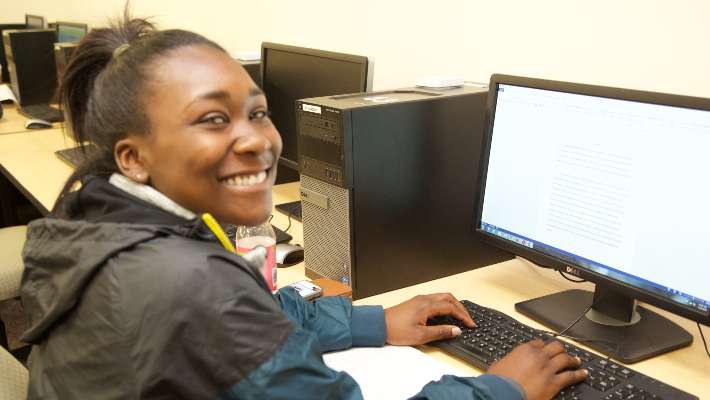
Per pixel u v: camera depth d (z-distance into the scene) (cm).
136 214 85
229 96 84
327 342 116
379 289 140
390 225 138
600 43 143
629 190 111
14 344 242
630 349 114
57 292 82
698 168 101
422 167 140
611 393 100
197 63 84
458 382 95
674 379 107
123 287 76
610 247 115
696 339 120
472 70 175
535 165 125
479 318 124
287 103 196
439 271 149
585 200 118
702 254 103
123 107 85
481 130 148
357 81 165
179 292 73
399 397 102
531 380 98
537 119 123
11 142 269
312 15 232
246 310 76
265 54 201
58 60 263
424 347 120
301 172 142
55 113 307
